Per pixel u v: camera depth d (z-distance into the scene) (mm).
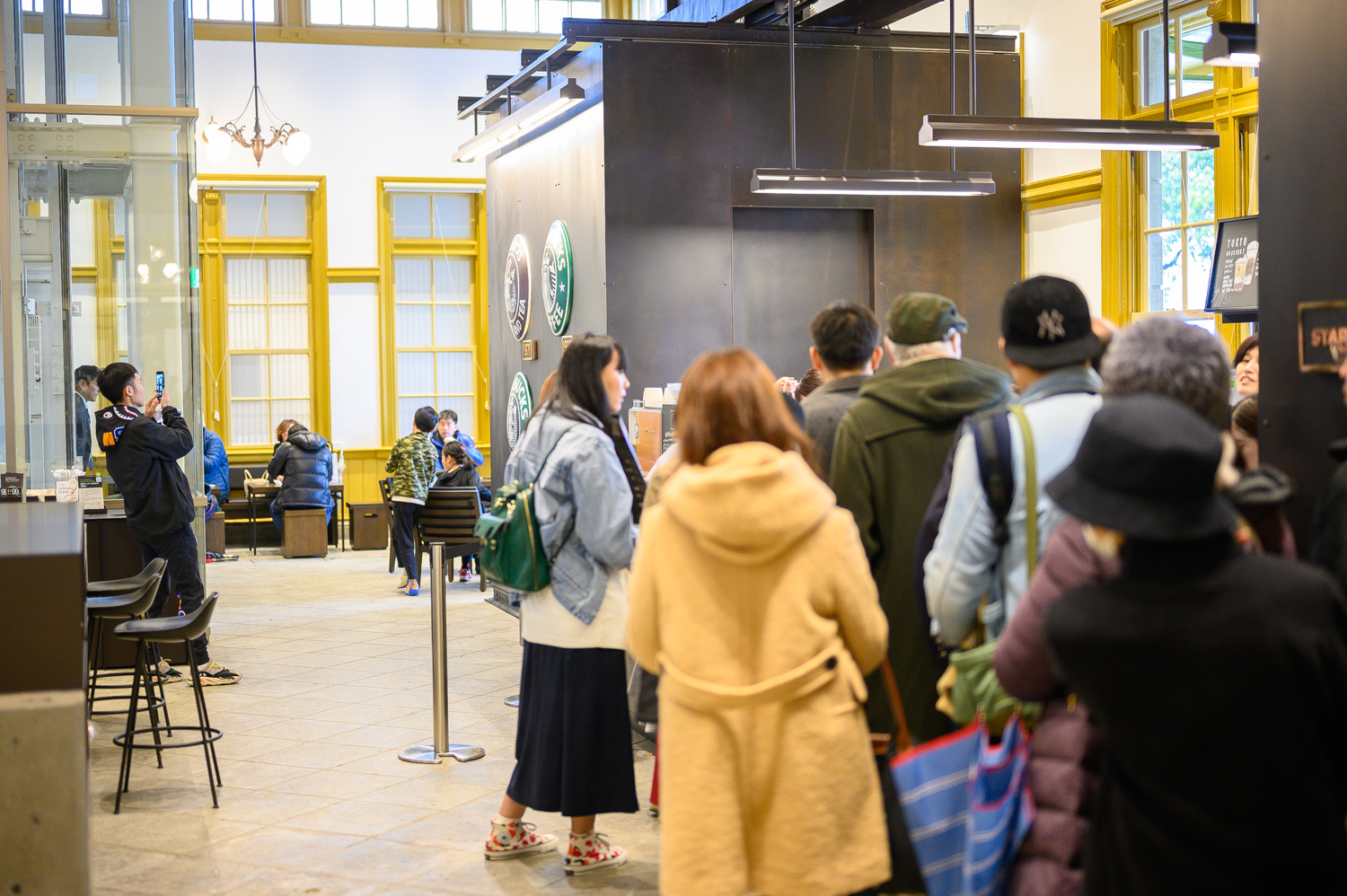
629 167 7180
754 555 2191
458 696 6051
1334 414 2285
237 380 14172
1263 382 2447
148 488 6191
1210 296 5465
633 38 7168
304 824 4129
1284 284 2389
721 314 7387
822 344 3197
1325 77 2291
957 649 2260
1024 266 8016
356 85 14195
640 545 2369
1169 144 5582
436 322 14688
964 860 2047
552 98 6855
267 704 5930
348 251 14281
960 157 7855
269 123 13961
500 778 4652
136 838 4008
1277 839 1522
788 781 2199
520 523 3461
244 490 13688
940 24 8633
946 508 2301
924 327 2678
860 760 2240
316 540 12492
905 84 7691
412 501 9648
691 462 2309
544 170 8258
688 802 2213
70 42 6762
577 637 3473
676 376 7305
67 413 6781
